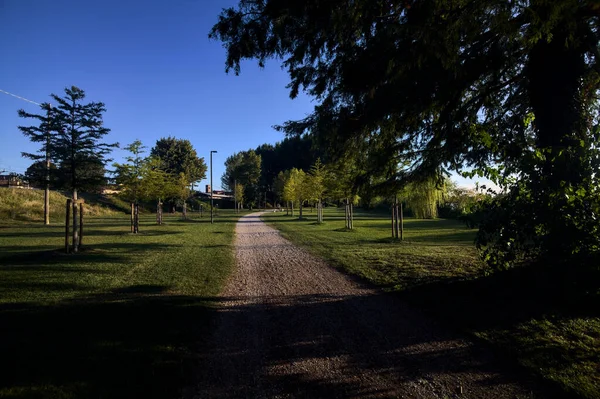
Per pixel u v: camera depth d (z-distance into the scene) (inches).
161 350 163.5
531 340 169.9
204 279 324.5
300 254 489.1
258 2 221.5
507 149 217.6
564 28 194.1
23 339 174.2
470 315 206.8
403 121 260.7
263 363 155.4
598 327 179.5
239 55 233.3
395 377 142.5
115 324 197.2
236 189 2938.0
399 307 234.8
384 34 182.5
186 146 2736.2
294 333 191.8
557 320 188.7
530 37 186.4
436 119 264.1
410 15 173.8
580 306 198.5
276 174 3941.9
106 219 1486.2
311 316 220.4
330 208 3316.9
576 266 176.7
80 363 149.4
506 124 278.4
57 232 850.8
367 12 186.9
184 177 1641.2
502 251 205.2
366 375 144.4
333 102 256.7
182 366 149.4
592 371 141.7
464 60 210.4
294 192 1708.9
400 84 218.7
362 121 249.1
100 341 172.9
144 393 127.6
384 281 306.5
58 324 196.1
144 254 479.5
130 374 141.0
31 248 546.9
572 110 224.5
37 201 1505.9
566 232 173.0
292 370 148.8
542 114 236.2
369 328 197.9
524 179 193.0
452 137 257.3
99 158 541.0
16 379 135.3
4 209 1322.6
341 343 177.6
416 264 371.6
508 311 205.9
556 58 222.2
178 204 2208.4
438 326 197.3
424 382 138.2
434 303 235.5
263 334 190.4
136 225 850.8
